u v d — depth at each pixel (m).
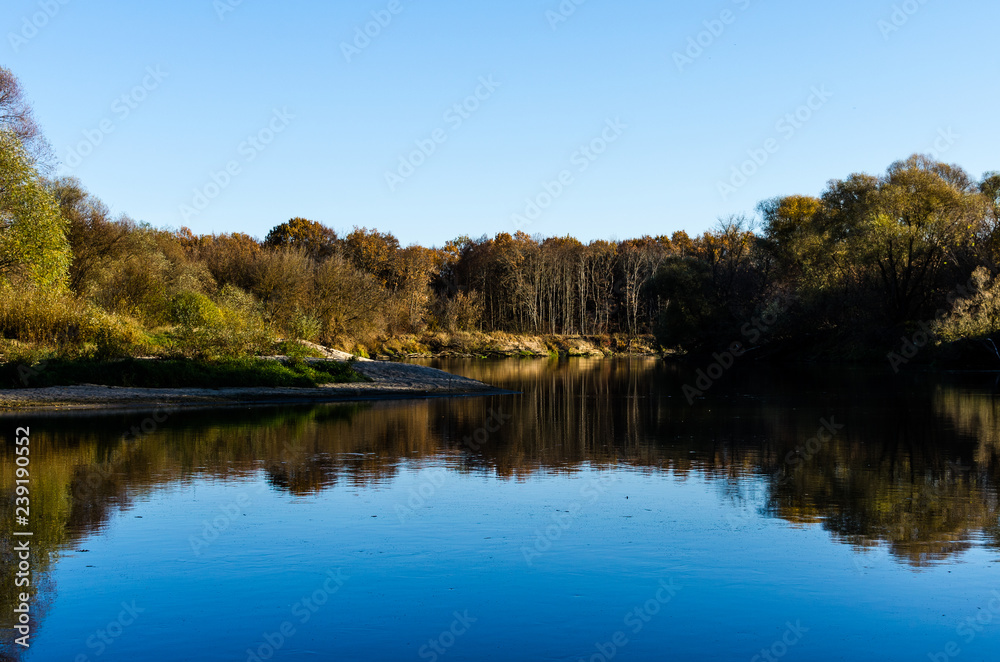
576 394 33.62
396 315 76.31
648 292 70.00
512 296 92.69
